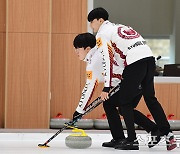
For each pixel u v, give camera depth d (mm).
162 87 13430
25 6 13086
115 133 9367
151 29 15703
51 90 13398
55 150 8758
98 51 8797
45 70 13094
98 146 9680
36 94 13078
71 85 13406
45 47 13109
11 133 11648
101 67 8930
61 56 13430
